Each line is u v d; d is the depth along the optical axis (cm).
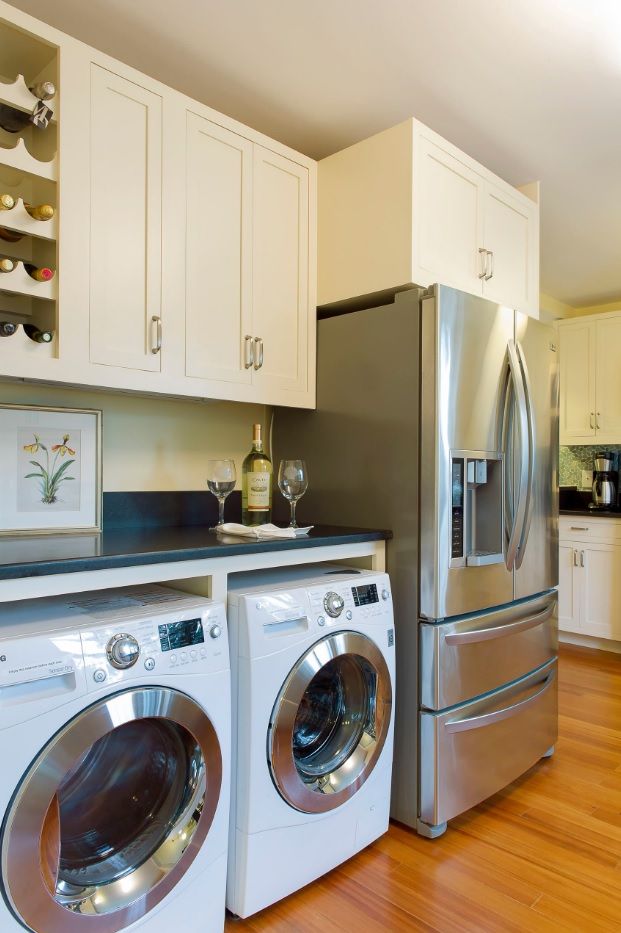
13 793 106
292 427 241
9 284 149
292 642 155
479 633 198
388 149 207
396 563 199
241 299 201
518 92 212
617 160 258
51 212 152
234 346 199
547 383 245
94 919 118
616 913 155
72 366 159
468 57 193
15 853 105
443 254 213
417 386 195
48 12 172
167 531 199
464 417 199
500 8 172
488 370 209
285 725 152
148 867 129
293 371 220
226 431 242
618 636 384
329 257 225
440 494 189
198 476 233
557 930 149
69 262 158
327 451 225
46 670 111
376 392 208
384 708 180
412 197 200
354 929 149
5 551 141
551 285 432
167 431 224
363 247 213
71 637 117
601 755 248
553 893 163
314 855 162
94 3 169
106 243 165
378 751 179
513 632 212
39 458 185
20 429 182
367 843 178
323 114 226
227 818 141
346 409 218
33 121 151
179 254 182
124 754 130
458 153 221
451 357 194
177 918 132
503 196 245
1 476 178
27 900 107
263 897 151
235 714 149
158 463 221
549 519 244
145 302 174
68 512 190
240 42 186
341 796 167
